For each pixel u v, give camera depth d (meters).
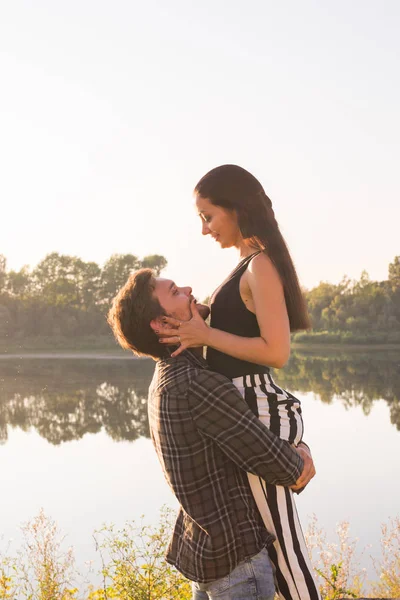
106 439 21.58
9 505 11.87
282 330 2.11
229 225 2.31
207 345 2.15
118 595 4.36
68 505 11.74
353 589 5.00
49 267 95.88
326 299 100.12
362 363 60.62
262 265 2.15
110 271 94.44
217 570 2.01
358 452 16.81
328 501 11.11
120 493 12.76
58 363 64.81
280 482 2.02
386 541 5.93
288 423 2.12
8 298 93.19
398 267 98.69
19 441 21.45
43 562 5.05
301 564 2.04
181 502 2.04
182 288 2.27
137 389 38.69
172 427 2.04
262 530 2.06
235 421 1.99
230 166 2.33
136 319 2.19
